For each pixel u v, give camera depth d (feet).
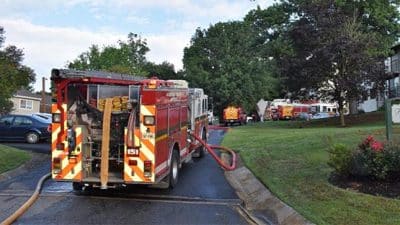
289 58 121.70
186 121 49.14
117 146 37.14
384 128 70.49
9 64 71.51
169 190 40.93
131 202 36.01
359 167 35.06
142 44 219.41
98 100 37.96
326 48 111.24
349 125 114.73
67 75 36.24
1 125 79.10
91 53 191.52
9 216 30.71
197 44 250.78
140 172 36.19
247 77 231.71
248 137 84.12
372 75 113.19
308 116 201.16
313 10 116.26
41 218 30.73
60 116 37.09
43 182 43.16
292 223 28.94
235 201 36.81
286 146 61.00
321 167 43.62
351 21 121.29
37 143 78.74
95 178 36.88
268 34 168.96
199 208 34.24
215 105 233.76
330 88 118.52
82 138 36.99
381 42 128.67
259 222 30.27
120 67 165.68
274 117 228.43
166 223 29.76
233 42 243.19
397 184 34.47
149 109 36.19
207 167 54.60
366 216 28.27
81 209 33.50
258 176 43.47
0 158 52.54
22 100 204.95
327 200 32.27
